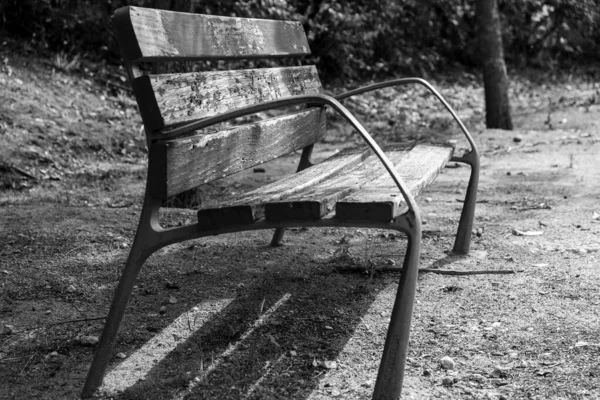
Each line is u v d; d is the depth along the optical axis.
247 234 4.42
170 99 2.60
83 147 7.36
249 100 3.30
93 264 3.85
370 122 9.78
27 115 7.57
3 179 6.15
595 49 15.32
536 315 3.06
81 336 2.99
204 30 3.04
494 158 6.94
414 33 14.14
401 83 3.77
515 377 2.52
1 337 3.01
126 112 8.83
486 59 8.65
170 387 2.52
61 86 8.84
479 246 4.10
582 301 3.20
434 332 2.93
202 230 2.40
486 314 3.10
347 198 2.41
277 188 2.75
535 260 3.81
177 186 2.46
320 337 2.90
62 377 2.65
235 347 2.83
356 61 12.61
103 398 2.47
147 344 2.89
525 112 10.17
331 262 3.83
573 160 6.60
